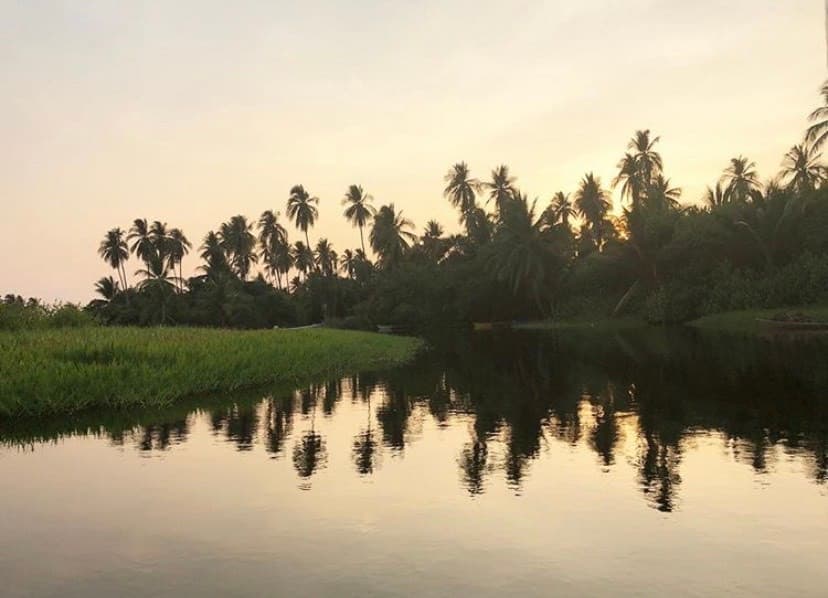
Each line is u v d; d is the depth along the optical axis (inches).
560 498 268.7
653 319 1792.6
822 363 673.6
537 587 188.4
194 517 253.4
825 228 1555.1
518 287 2374.5
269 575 199.9
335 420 460.4
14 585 195.6
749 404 465.7
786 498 259.6
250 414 488.4
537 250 2325.3
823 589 184.5
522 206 2353.6
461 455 347.9
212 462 339.6
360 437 400.8
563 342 1263.5
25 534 237.6
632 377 650.2
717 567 199.6
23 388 473.1
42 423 450.3
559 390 587.2
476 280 2529.5
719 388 545.6
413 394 593.9
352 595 185.2
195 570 204.5
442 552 215.3
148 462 340.5
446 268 2763.3
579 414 459.2
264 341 859.4
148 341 719.7
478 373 759.1
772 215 1683.1
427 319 2632.9
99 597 187.0
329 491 284.8
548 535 228.4
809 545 214.5
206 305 2630.4
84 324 1109.1
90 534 236.8
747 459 317.4
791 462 309.3
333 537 230.5
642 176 2278.5
